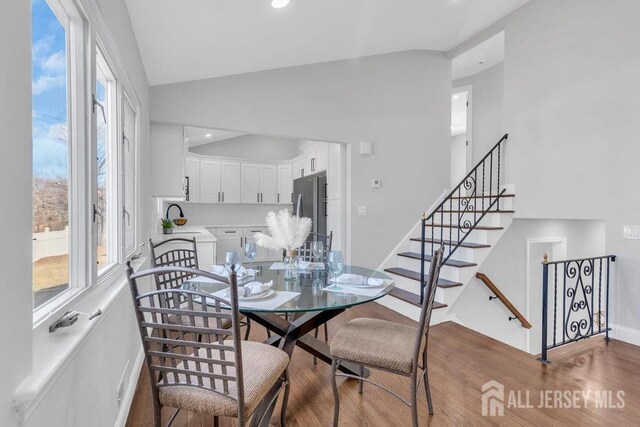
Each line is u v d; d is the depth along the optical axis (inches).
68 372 39.9
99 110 70.6
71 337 40.8
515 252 165.0
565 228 175.3
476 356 101.1
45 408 33.8
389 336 68.7
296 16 107.2
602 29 119.6
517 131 150.2
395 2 122.3
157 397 50.4
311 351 85.5
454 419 71.3
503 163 181.9
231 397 47.0
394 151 173.3
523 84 146.8
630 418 71.6
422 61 179.3
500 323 162.4
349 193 165.2
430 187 181.0
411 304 132.9
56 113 47.3
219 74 135.6
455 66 199.2
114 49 67.6
